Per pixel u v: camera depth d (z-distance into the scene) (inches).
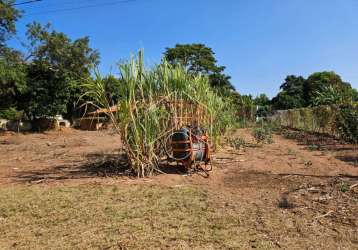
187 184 319.6
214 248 179.8
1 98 1176.2
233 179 341.1
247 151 542.6
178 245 183.2
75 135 1067.3
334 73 2359.7
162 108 365.7
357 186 295.7
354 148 570.9
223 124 570.3
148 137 348.8
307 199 264.1
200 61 1745.8
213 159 452.8
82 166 434.3
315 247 180.7
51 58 1192.8
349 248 179.3
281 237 193.2
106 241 189.2
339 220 217.9
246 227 207.8
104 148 657.0
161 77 371.6
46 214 235.9
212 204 254.1
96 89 351.3
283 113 1291.8
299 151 546.0
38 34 1179.3
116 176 354.0
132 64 348.8
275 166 408.8
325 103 812.6
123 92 345.7
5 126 1228.5
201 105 415.2
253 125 1022.4
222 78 1771.7
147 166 352.2
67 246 184.1
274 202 258.2
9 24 1032.2
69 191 295.9
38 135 1080.8
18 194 290.4
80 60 1205.1
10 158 538.6
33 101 1223.5
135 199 267.9
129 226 210.1
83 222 218.8
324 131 817.5
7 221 224.1
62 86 1222.3
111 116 354.9
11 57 1069.8
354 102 663.1
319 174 357.1
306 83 2485.2
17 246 185.6
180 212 235.6
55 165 455.2
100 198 271.6
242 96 1178.0
